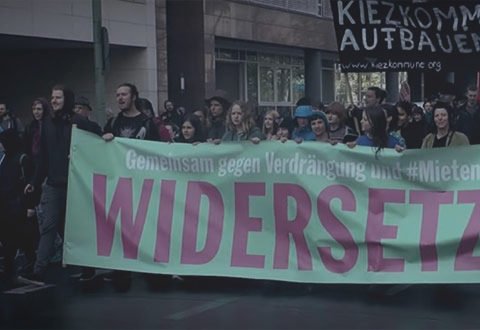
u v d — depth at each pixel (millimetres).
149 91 21953
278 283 8383
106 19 20422
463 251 7422
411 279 7492
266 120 10305
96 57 12469
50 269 9648
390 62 8719
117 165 8312
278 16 30016
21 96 22344
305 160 7770
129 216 8258
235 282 8609
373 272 7586
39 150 8953
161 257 8156
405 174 7562
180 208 8125
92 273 8844
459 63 8609
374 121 7750
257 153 7910
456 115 11273
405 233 7520
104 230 8328
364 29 8711
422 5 8617
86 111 11312
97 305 7797
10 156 9023
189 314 7352
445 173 7500
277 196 7848
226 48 28906
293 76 33969
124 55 21922
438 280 7441
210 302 7789
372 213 7621
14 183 8969
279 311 7359
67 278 9125
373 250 7598
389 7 8656
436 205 7512
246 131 9000
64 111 8703
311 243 7742
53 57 21984
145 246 8203
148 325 7012
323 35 33625
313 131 8828
